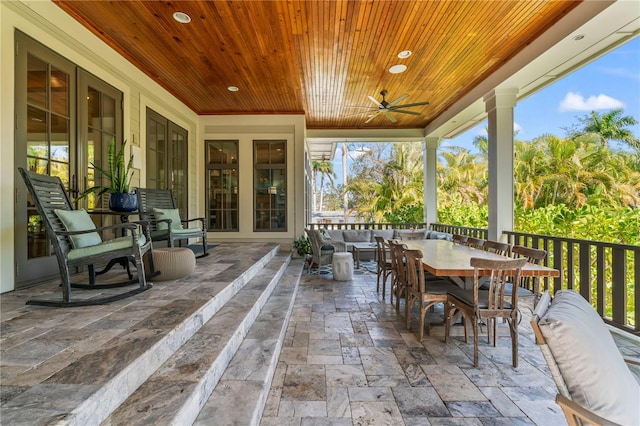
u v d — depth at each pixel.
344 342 3.01
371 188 18.67
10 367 1.53
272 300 3.87
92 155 3.92
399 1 3.35
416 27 3.85
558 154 12.05
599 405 1.16
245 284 3.91
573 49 3.79
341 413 1.94
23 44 3.02
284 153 7.44
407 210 11.96
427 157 8.80
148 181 5.23
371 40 4.14
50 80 3.32
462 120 7.07
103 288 2.96
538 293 3.17
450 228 7.51
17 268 2.96
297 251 7.13
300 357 2.70
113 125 4.32
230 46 4.31
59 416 1.17
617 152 12.41
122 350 1.72
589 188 11.53
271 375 2.26
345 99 6.57
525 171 12.57
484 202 15.61
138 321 2.16
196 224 7.29
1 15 2.82
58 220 2.65
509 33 3.99
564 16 3.54
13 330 1.99
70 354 1.67
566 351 1.21
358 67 4.98
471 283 3.37
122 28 3.89
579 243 3.63
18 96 2.97
